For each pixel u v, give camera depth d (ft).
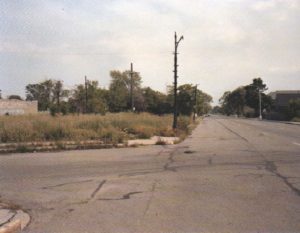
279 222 24.45
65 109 187.01
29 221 25.72
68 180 40.42
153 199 31.17
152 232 22.79
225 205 28.81
